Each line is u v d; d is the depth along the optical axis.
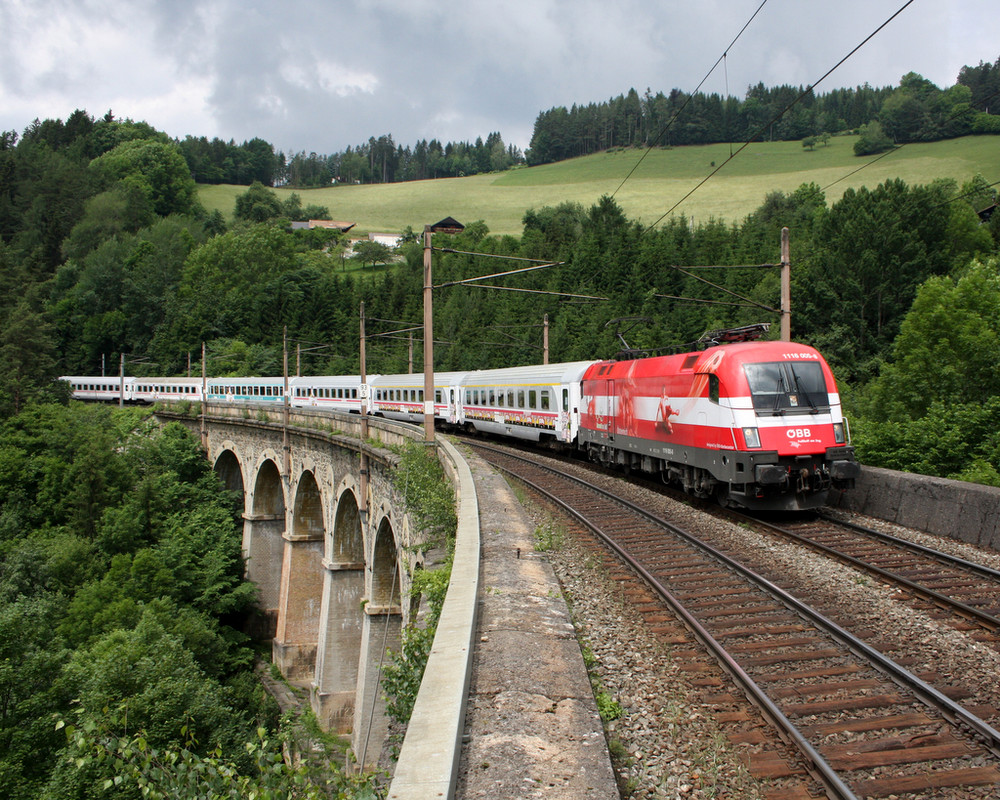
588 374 26.97
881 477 15.91
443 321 83.44
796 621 9.19
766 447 15.52
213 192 194.00
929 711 6.66
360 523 31.39
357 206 185.38
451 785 4.26
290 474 37.50
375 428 27.19
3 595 30.41
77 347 104.50
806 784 5.61
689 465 18.56
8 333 65.69
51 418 51.19
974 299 25.47
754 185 135.00
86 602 29.77
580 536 14.27
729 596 10.34
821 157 144.88
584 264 88.44
